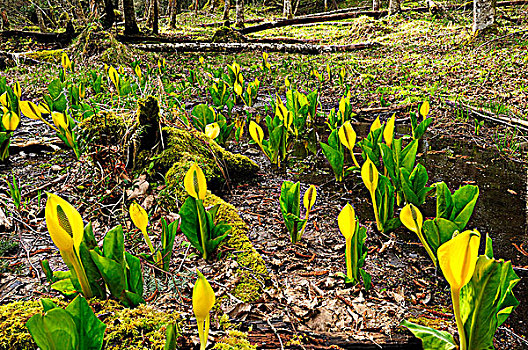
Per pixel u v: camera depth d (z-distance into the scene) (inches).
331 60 518.0
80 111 202.1
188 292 90.7
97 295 76.7
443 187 91.1
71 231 65.8
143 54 460.8
